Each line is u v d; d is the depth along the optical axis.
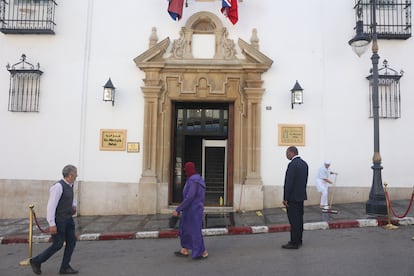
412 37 10.80
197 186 6.30
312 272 5.26
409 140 10.66
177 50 10.95
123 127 10.82
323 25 10.95
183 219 6.35
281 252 6.40
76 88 10.87
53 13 10.97
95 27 11.05
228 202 11.05
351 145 10.70
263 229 8.31
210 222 9.04
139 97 10.89
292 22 11.00
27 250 7.47
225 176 11.42
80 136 10.76
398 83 10.75
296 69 10.88
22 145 10.74
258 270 5.45
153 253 6.79
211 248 6.92
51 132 10.77
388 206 8.19
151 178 10.62
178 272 5.51
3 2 10.78
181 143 11.49
